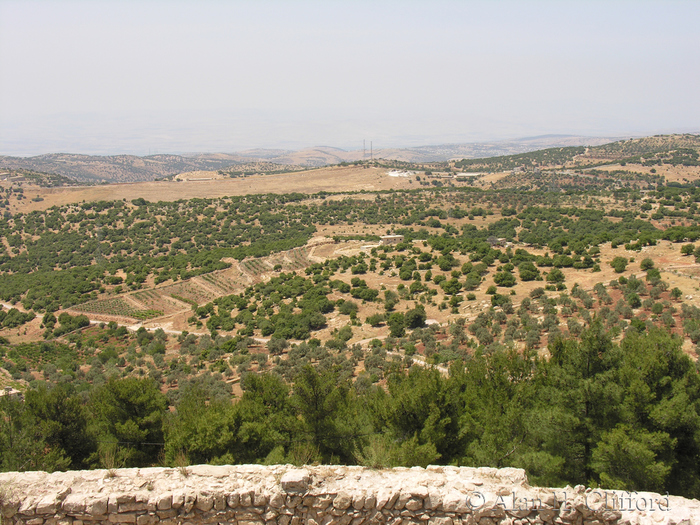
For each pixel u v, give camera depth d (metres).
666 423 13.89
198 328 92.62
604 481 13.51
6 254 165.75
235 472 10.66
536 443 15.87
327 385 17.52
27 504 10.00
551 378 18.52
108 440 18.56
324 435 16.92
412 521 9.93
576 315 51.84
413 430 16.45
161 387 56.66
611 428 14.69
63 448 17.09
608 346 16.66
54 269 153.88
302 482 10.15
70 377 63.50
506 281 75.12
